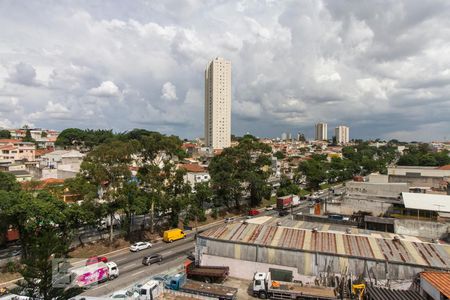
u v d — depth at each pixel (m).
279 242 37.62
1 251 45.00
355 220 54.72
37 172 89.69
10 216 38.31
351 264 33.84
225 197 75.25
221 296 30.89
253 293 33.34
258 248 37.34
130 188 50.53
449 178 79.25
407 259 32.94
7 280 36.19
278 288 32.53
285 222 47.16
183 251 48.69
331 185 127.19
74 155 107.38
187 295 30.39
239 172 81.75
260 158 89.00
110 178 49.66
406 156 149.12
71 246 47.06
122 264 42.88
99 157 48.44
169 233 54.12
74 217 43.47
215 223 68.44
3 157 111.25
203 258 40.00
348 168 141.50
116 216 60.56
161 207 55.16
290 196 84.31
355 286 31.16
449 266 31.45
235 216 75.31
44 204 39.47
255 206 84.69
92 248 48.09
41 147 157.38
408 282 31.92
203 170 99.06
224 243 39.09
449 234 44.66
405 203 53.59
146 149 55.12
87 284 34.31
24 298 27.36
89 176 49.25
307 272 35.16
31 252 23.88
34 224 37.81
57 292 24.08
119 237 53.00
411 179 82.00
